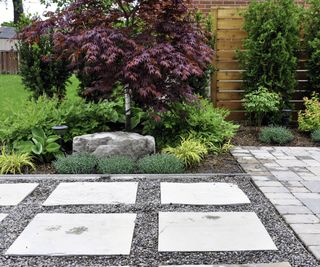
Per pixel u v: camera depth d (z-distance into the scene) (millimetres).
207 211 3447
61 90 7145
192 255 2707
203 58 5230
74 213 3408
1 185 4156
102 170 4555
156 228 3127
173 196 3799
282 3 6836
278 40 6695
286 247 2822
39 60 6844
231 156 5363
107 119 5934
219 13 7117
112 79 5180
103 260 2660
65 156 5031
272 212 3439
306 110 6738
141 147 4957
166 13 5273
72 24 5250
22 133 5258
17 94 12320
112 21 5430
